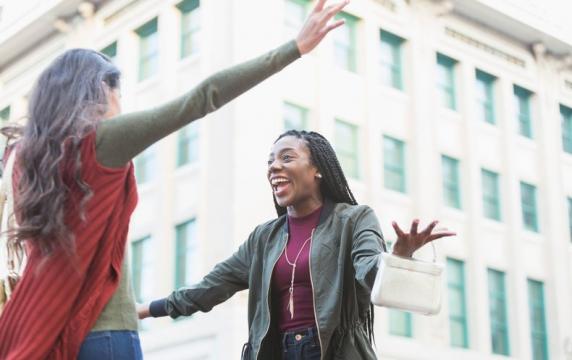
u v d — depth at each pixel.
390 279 2.68
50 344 2.28
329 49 17.81
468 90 20.36
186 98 2.39
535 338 20.20
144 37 18.86
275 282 3.32
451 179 19.59
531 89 21.94
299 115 16.89
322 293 3.17
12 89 22.38
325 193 3.43
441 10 20.05
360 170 17.80
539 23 21.64
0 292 2.67
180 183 16.73
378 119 18.31
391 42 19.25
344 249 3.20
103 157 2.36
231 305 14.88
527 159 21.39
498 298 19.70
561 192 21.86
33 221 2.30
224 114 15.95
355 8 18.42
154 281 16.81
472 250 19.31
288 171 3.38
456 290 18.91
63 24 20.53
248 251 3.58
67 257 2.31
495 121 20.98
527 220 21.03
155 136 2.38
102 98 2.51
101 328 2.37
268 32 16.77
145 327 16.55
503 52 21.47
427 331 17.83
